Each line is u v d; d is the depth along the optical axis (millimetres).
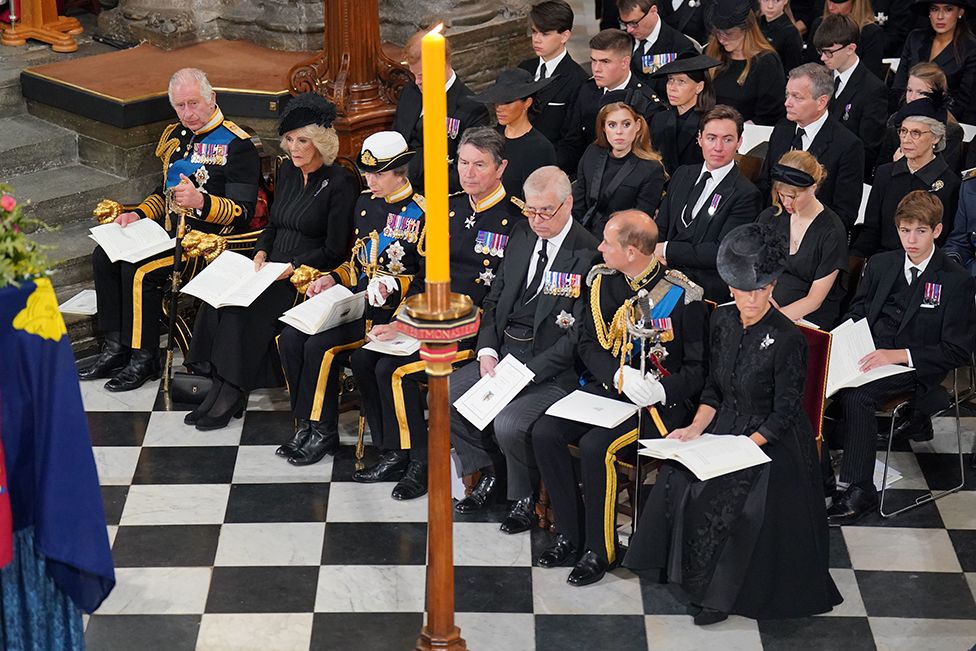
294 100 6957
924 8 9180
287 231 7254
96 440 7031
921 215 6258
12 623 4207
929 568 5918
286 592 5801
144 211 7781
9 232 3934
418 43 7676
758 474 5418
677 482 5531
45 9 9398
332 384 6809
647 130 7195
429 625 4410
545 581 5859
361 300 6816
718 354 5637
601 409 5848
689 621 5594
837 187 7285
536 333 6211
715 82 8602
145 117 8445
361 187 7184
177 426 7180
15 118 8891
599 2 11773
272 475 6719
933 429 7027
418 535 6223
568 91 8352
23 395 4031
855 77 8258
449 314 3961
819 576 5484
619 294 5883
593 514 5812
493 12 9883
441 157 3814
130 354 7723
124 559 6020
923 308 6387
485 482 6438
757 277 5328
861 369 6270
